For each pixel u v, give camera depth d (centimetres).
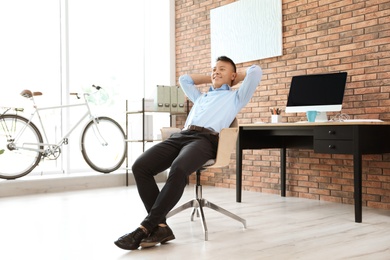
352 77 418
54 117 562
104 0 608
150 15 643
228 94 312
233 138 295
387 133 367
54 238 290
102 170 572
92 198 463
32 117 517
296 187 472
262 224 330
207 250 258
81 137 558
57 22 565
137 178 283
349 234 298
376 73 400
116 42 618
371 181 405
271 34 489
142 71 638
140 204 425
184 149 279
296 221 341
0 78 535
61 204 425
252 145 446
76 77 586
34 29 555
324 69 443
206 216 362
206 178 583
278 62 486
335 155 435
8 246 269
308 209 395
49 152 515
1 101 536
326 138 361
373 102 402
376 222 338
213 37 561
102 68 607
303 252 253
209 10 570
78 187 537
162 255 248
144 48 639
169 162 291
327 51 439
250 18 512
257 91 509
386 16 392
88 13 595
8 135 502
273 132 416
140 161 282
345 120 379
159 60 636
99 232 307
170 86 571
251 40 511
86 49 595
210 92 321
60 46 564
